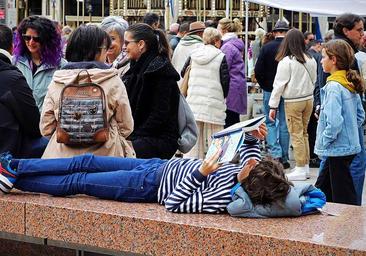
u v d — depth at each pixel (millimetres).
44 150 6418
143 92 6926
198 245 5160
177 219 5336
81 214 5570
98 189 5910
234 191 5484
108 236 5488
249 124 5453
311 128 11984
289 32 10828
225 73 10789
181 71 11078
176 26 14266
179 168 5785
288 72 10766
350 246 4711
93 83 5980
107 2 21547
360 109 7512
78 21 19891
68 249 6340
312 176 11148
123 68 7555
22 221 5797
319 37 19906
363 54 8703
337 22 8633
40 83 7309
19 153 6344
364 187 10094
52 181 5988
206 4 19188
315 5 11969
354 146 7320
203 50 10805
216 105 10789
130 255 5699
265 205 5441
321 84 9102
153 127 6910
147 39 6980
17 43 7422
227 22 11797
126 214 5453
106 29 7902
